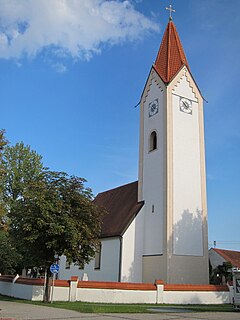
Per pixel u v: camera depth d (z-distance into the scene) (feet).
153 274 123.34
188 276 122.01
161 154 131.75
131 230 129.80
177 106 136.67
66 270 163.22
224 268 180.75
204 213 131.44
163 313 73.05
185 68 142.10
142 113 146.61
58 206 91.50
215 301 110.42
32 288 102.12
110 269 130.21
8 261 132.36
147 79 147.23
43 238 91.66
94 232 98.68
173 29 151.23
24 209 92.22
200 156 136.87
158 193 129.39
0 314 62.39
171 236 122.01
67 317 60.29
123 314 67.92
